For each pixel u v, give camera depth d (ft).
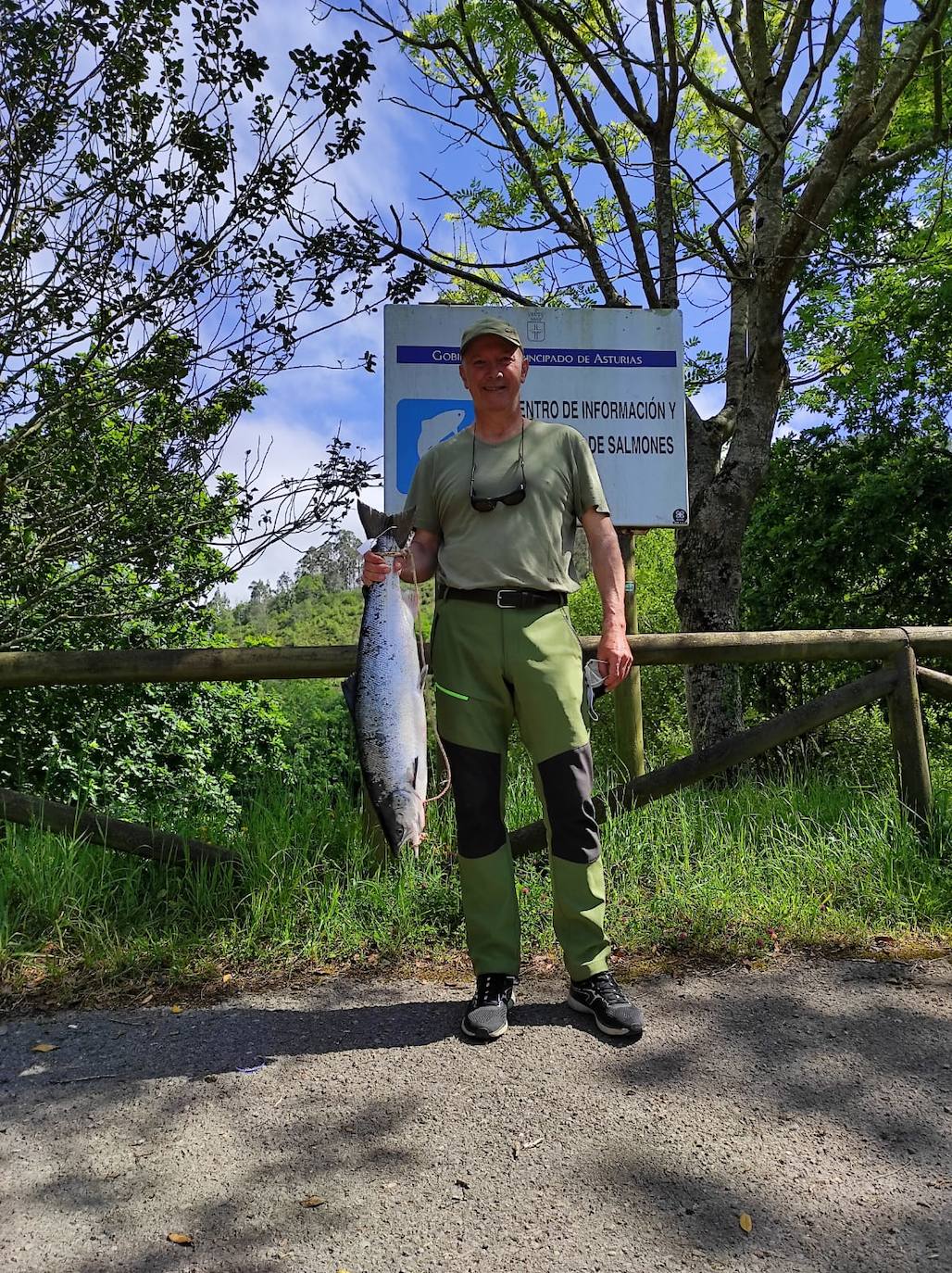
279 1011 9.09
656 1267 5.58
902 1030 8.48
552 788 8.96
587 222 28.09
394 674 8.56
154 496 16.99
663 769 12.98
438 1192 6.31
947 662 17.02
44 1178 6.49
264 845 11.78
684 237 22.93
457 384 14.78
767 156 21.50
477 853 8.99
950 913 11.13
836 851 12.29
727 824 13.38
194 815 15.33
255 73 15.08
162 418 16.74
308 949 10.36
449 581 9.18
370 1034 8.59
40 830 11.44
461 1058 8.11
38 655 11.34
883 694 13.32
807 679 32.99
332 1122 7.16
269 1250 5.79
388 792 8.45
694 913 10.99
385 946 10.46
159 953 10.05
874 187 31.83
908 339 31.17
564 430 9.52
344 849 12.32
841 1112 7.20
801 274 31.48
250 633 31.27
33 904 10.66
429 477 9.71
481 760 9.02
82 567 17.81
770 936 10.55
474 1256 5.70
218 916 11.00
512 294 25.45
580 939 8.93
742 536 22.17
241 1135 7.00
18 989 9.48
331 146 15.96
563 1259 5.66
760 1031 8.52
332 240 16.70
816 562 33.99
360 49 15.11
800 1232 5.88
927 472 31.76
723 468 22.29
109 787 25.80
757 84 21.61
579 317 15.15
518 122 28.04
